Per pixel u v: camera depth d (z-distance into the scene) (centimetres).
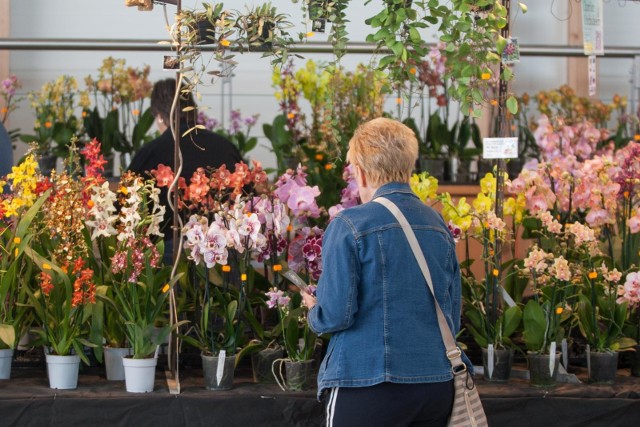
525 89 680
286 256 367
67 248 320
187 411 311
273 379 334
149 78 649
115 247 349
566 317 354
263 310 373
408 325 240
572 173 399
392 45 340
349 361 239
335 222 246
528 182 373
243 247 325
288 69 555
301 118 564
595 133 511
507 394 324
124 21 652
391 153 249
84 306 328
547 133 480
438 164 567
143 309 323
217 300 349
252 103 652
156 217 328
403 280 241
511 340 377
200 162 410
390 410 236
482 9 340
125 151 571
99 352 329
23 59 639
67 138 558
